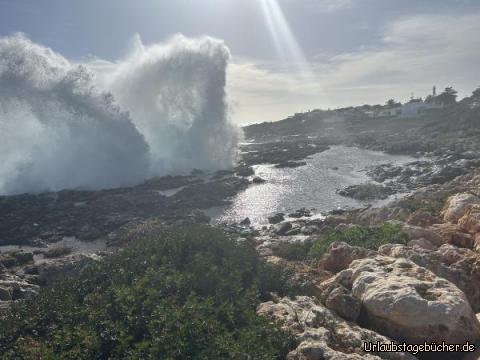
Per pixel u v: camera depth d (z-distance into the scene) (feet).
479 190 61.00
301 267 44.47
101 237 90.58
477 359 26.16
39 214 106.63
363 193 118.21
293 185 139.23
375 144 241.14
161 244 44.45
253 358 24.25
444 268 36.09
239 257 41.29
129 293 32.86
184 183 142.61
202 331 27.63
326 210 105.91
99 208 109.81
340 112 476.54
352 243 49.26
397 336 28.99
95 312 31.14
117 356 26.61
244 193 128.77
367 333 28.22
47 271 65.46
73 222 99.55
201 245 43.70
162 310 29.78
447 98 412.57
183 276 35.55
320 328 28.53
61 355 26.00
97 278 39.06
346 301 31.76
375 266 35.60
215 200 117.60
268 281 37.42
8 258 75.05
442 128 271.49
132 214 103.76
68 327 29.76
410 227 46.73
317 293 36.22
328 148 244.01
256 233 84.79
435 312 27.81
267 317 30.35
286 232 83.61
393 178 139.13
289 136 380.58
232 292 34.30
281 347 26.78
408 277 32.30
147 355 25.89
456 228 46.09
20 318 32.99
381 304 29.78
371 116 427.74
